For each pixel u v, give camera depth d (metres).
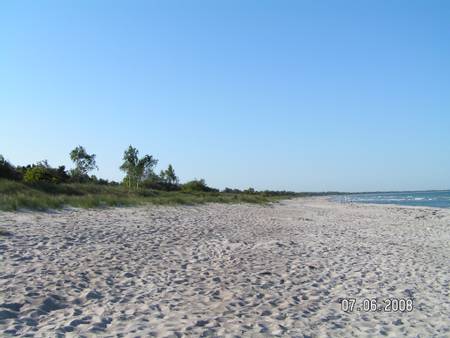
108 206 23.19
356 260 11.22
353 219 28.08
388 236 17.64
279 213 31.73
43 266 8.27
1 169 28.06
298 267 9.93
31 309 5.77
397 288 8.34
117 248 10.96
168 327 5.36
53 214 17.67
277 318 6.13
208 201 38.44
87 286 7.23
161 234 14.20
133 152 43.06
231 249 12.06
